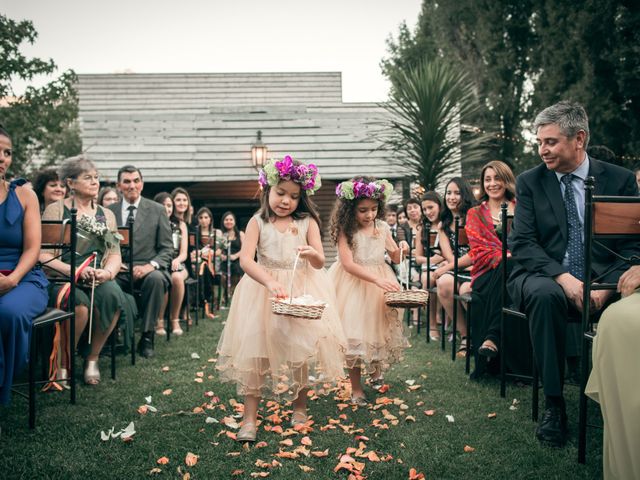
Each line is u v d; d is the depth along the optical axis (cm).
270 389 310
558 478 245
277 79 1912
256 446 284
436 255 611
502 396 365
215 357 494
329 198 1433
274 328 303
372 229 389
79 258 420
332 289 341
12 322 291
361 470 254
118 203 567
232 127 1239
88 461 266
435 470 256
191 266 714
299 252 303
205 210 900
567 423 303
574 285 289
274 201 318
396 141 1018
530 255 312
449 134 1008
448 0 2042
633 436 193
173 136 1228
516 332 397
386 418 329
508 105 1862
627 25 1376
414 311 670
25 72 1052
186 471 256
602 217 267
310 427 310
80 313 390
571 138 309
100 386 396
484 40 1881
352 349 360
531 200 329
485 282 413
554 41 1577
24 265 317
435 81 953
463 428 310
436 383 405
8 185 332
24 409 340
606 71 1429
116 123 1213
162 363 470
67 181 445
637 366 197
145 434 302
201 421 324
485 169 446
